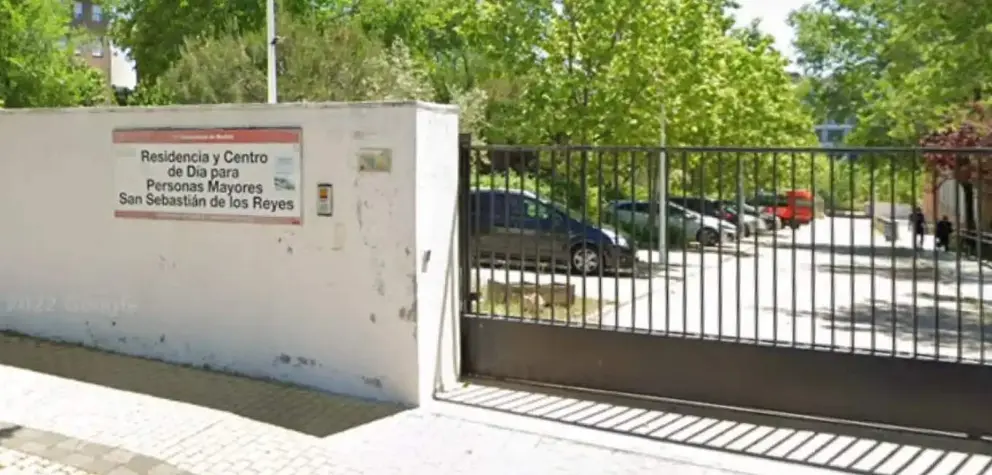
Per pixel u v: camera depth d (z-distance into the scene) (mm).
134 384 6465
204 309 6891
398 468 4832
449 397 6184
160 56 29375
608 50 15734
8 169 7879
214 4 28891
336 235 6238
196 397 6148
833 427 5492
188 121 6789
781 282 15203
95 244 7422
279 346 6562
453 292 6477
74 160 7461
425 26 33188
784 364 5660
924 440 5238
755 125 26641
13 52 22172
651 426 5547
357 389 6223
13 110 7758
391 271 6043
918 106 17797
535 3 16375
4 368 6867
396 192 5988
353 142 6113
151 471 4742
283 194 6422
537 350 6391
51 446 5125
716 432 5418
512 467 4855
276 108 6398
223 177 6676
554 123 16016
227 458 4965
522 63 16469
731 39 23656
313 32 21453
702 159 6445
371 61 20922
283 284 6508
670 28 15953
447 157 6332
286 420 5664
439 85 26906
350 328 6234
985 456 4965
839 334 9461
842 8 24516
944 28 12789
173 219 6973
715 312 11008
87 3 56875
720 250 5891
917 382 5309
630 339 6090
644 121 15633
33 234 7797
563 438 5324
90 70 26672
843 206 11992
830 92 30359
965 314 11336
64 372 6770
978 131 15758
